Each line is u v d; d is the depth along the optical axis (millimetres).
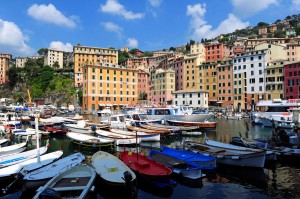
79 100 114812
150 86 124125
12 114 61281
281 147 24594
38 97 128000
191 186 17234
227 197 15469
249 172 20094
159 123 49500
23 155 21391
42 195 12133
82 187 13836
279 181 18188
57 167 17859
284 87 84938
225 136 39375
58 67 167125
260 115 56625
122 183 14781
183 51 195000
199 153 22750
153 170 17109
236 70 97688
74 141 30578
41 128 41000
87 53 139750
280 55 102625
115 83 101938
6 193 16109
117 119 44281
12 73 148875
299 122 45812
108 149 28516
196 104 94500
